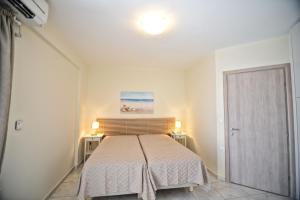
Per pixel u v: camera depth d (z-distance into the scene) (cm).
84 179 174
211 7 150
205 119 305
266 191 217
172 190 216
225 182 244
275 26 188
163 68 396
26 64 156
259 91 228
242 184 234
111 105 384
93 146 357
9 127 136
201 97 323
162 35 211
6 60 115
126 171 183
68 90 268
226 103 254
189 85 390
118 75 390
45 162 193
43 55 187
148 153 222
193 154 217
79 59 311
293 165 201
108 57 308
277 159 212
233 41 231
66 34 206
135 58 315
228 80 254
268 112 220
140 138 326
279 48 214
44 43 189
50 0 139
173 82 412
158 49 264
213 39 225
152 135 358
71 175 268
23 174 153
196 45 247
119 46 250
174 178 190
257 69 229
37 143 176
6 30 115
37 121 176
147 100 398
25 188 156
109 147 255
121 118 381
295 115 199
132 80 395
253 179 227
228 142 249
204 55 295
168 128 394
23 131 153
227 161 247
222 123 257
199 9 153
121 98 388
